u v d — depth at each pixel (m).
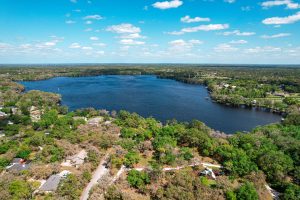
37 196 77.31
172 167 97.62
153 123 149.75
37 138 116.62
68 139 119.69
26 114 176.88
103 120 165.00
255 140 114.69
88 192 80.31
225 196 78.38
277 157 96.88
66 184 78.94
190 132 123.00
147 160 104.12
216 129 169.50
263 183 86.81
